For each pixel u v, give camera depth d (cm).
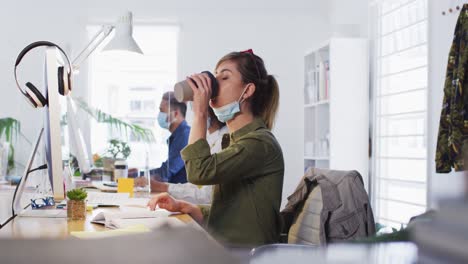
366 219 152
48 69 137
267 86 178
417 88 352
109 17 514
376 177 399
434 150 323
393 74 381
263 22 523
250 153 163
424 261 15
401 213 364
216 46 521
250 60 176
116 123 499
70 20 511
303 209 167
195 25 520
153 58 526
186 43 519
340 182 155
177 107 360
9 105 501
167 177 349
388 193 385
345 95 413
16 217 163
